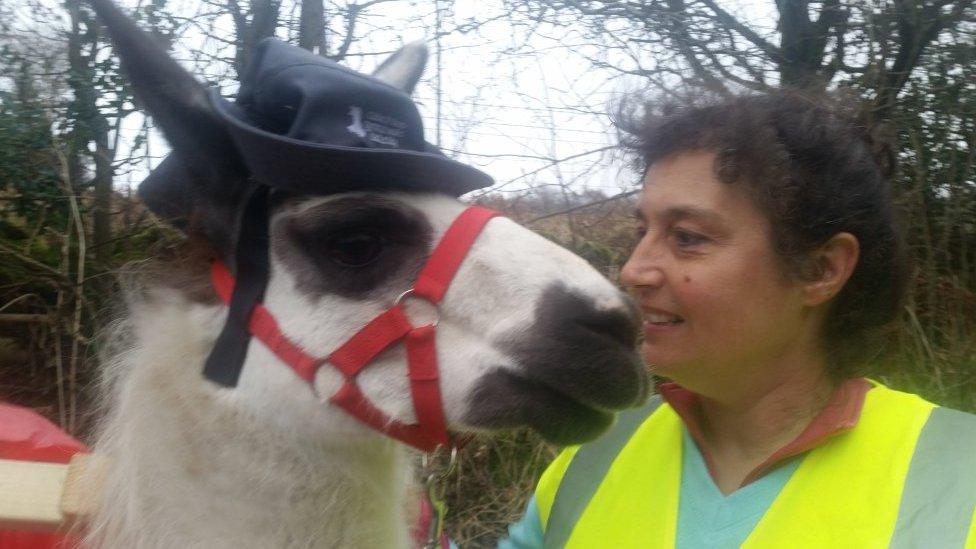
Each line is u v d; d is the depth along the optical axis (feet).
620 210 6.82
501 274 2.19
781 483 1.93
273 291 2.29
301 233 2.25
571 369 2.10
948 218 6.71
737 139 1.88
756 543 1.86
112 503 2.25
